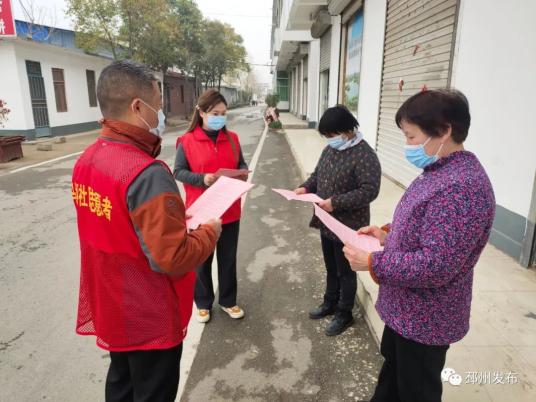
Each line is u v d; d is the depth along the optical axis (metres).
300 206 6.70
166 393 1.76
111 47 18.92
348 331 3.12
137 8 18.58
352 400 2.46
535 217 3.44
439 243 1.38
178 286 1.76
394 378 1.93
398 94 6.86
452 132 1.42
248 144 14.91
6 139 10.84
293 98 36.03
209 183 2.86
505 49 3.82
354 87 10.33
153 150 1.61
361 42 9.53
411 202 1.51
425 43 5.70
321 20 13.55
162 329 1.63
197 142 3.05
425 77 5.71
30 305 3.61
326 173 2.83
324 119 2.63
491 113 4.07
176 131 21.14
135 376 1.72
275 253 4.70
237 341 3.04
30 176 9.16
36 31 16.70
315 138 14.97
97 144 1.55
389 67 7.38
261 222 5.86
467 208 1.35
